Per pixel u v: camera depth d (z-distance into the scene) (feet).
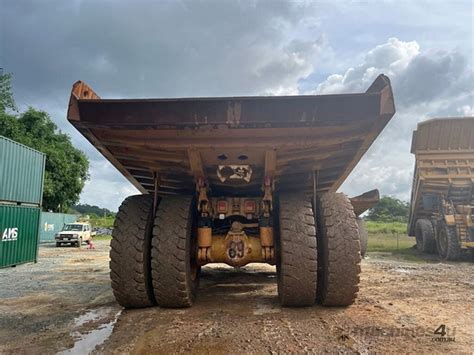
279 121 11.68
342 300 14.49
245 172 14.17
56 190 127.54
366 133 12.45
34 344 11.41
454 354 9.92
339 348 10.37
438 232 40.32
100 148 13.70
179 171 15.62
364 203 22.94
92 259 45.39
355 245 14.06
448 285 21.13
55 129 139.54
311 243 13.88
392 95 11.27
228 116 11.71
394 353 9.98
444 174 41.45
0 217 37.93
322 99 11.53
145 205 15.39
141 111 11.78
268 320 13.15
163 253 14.03
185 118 11.76
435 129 40.57
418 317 13.69
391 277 24.52
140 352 10.37
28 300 18.65
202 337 11.41
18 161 43.29
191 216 15.35
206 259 15.46
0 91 132.98
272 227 15.35
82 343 11.40
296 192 16.55
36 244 44.47
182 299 14.38
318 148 13.43
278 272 16.02
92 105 11.75
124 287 14.42
